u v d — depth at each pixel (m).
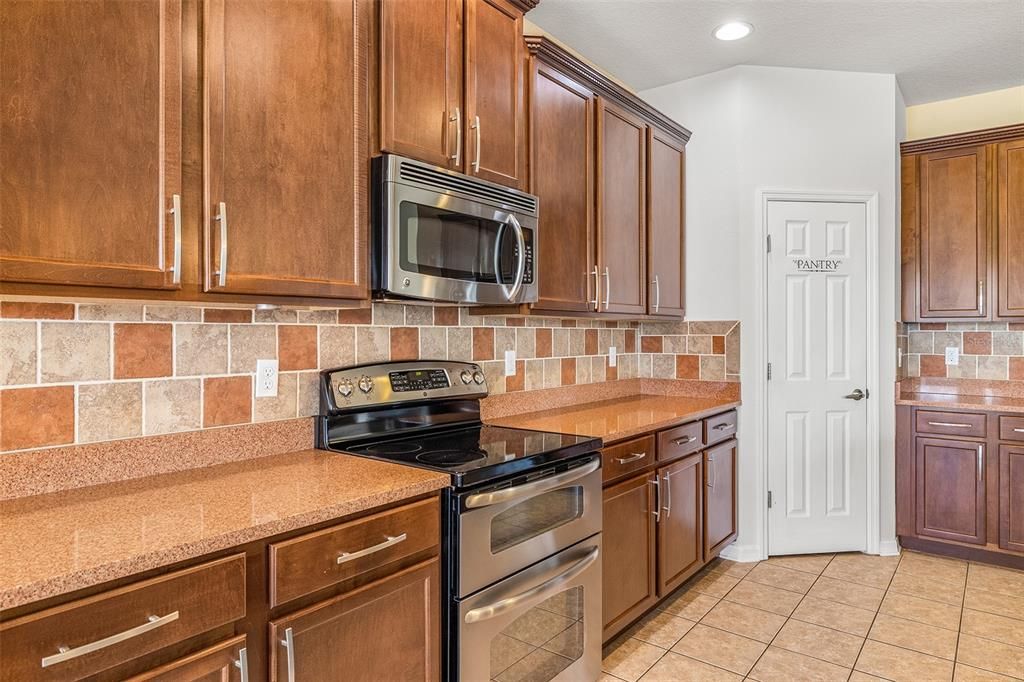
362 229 1.69
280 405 1.84
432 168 1.83
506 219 2.09
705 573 3.13
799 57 3.19
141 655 1.03
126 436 1.52
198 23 1.33
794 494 3.36
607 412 2.84
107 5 1.18
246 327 1.76
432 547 1.56
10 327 1.34
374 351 2.12
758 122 3.31
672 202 3.26
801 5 2.67
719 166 3.37
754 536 3.30
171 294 1.29
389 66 1.75
